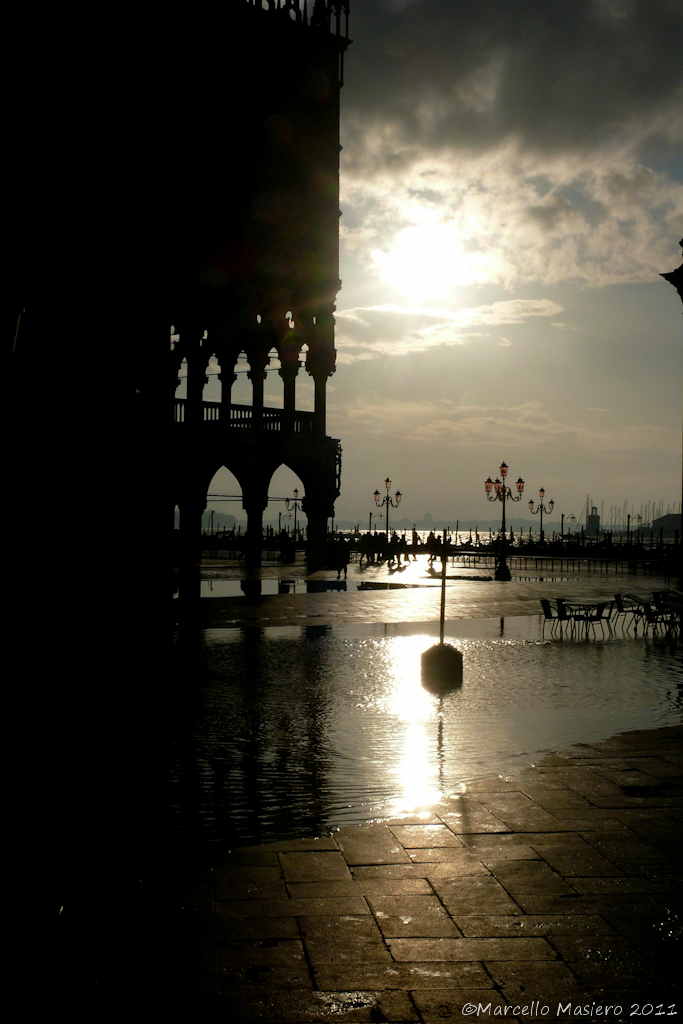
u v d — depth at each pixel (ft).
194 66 142.82
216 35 146.92
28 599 87.97
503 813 28.32
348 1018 16.29
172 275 132.16
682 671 60.08
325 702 48.39
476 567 199.82
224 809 29.76
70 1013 16.35
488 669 60.54
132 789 31.91
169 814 29.12
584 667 61.62
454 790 31.35
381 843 25.70
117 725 42.39
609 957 18.63
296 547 253.24
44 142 108.27
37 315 101.86
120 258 111.86
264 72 153.28
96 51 112.98
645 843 25.54
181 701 48.29
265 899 21.68
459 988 17.38
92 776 33.19
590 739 39.83
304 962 18.42
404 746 38.58
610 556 237.86
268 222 154.71
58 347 102.94
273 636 76.13
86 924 20.18
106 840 26.09
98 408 104.53
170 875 23.40
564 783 31.71
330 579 145.07
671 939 19.48
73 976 17.75
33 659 59.77
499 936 19.63
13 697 47.98
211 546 251.80
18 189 105.81
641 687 53.62
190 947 19.08
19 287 101.35
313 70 159.84
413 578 150.71
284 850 25.18
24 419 96.32
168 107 130.82
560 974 17.93
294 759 36.35
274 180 155.74
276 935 19.67
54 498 97.50
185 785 32.58
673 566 163.22
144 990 17.25
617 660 65.00
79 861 24.09
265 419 159.94
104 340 107.04
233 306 152.05
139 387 111.45
